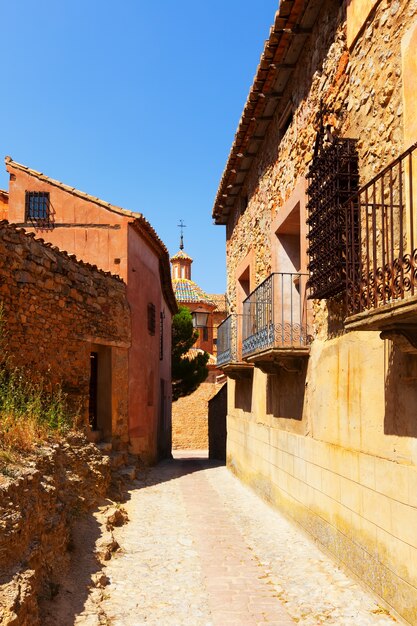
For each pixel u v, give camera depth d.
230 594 5.29
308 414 7.25
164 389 20.42
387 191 5.11
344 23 6.24
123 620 4.64
